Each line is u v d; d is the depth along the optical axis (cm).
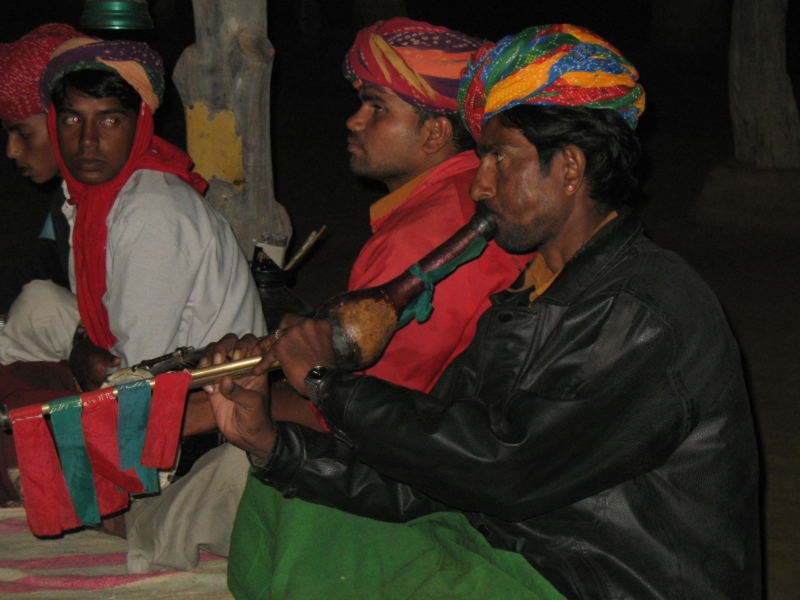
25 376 286
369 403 178
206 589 245
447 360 235
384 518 206
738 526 179
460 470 173
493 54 185
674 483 179
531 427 170
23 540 266
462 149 248
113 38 386
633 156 186
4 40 1584
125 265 252
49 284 292
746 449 180
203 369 196
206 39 382
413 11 2077
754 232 806
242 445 203
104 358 259
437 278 196
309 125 1199
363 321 191
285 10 2016
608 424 172
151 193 257
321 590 201
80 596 239
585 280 182
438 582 188
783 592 317
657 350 172
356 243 758
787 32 1934
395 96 240
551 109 179
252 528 223
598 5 2214
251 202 397
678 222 837
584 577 178
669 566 177
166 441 201
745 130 845
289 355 185
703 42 1744
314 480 204
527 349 186
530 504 175
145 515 253
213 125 388
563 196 184
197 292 263
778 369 520
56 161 286
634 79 186
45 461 203
